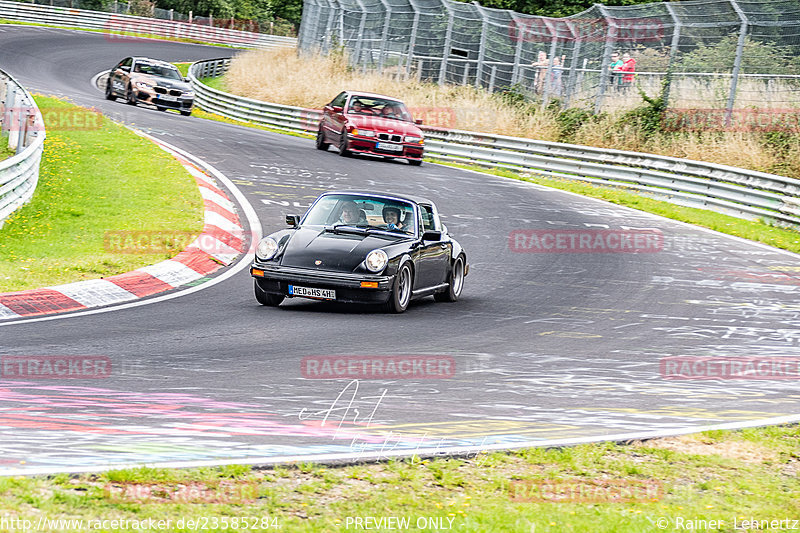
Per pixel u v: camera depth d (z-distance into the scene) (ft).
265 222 198.80
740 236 232.94
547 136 356.59
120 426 70.54
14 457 60.54
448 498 58.39
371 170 288.30
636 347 116.88
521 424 77.92
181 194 207.51
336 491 58.29
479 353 107.86
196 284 146.92
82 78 498.69
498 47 409.49
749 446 74.13
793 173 285.02
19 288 131.64
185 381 86.99
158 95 382.22
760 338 127.54
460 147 344.69
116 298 132.77
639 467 67.62
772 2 308.19
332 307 136.87
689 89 333.42
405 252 133.90
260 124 431.02
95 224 179.01
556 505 58.03
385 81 438.81
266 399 81.92
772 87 314.96
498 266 180.86
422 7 443.73
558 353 110.42
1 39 579.48
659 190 289.53
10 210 179.32
